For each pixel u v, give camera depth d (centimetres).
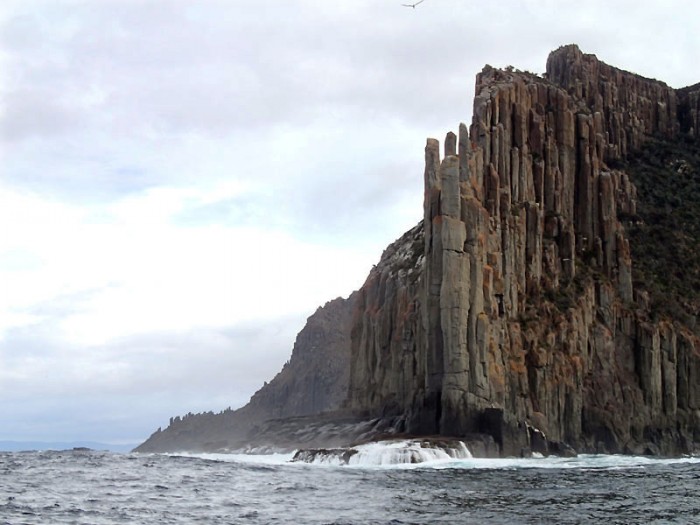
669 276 19675
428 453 13012
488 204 17062
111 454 15475
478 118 17938
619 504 8044
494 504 7994
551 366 16650
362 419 17988
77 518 7056
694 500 8356
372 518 7169
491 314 15762
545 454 15162
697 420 17850
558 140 19625
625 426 17238
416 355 16388
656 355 17900
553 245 18350
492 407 14750
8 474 10494
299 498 8375
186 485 9431
